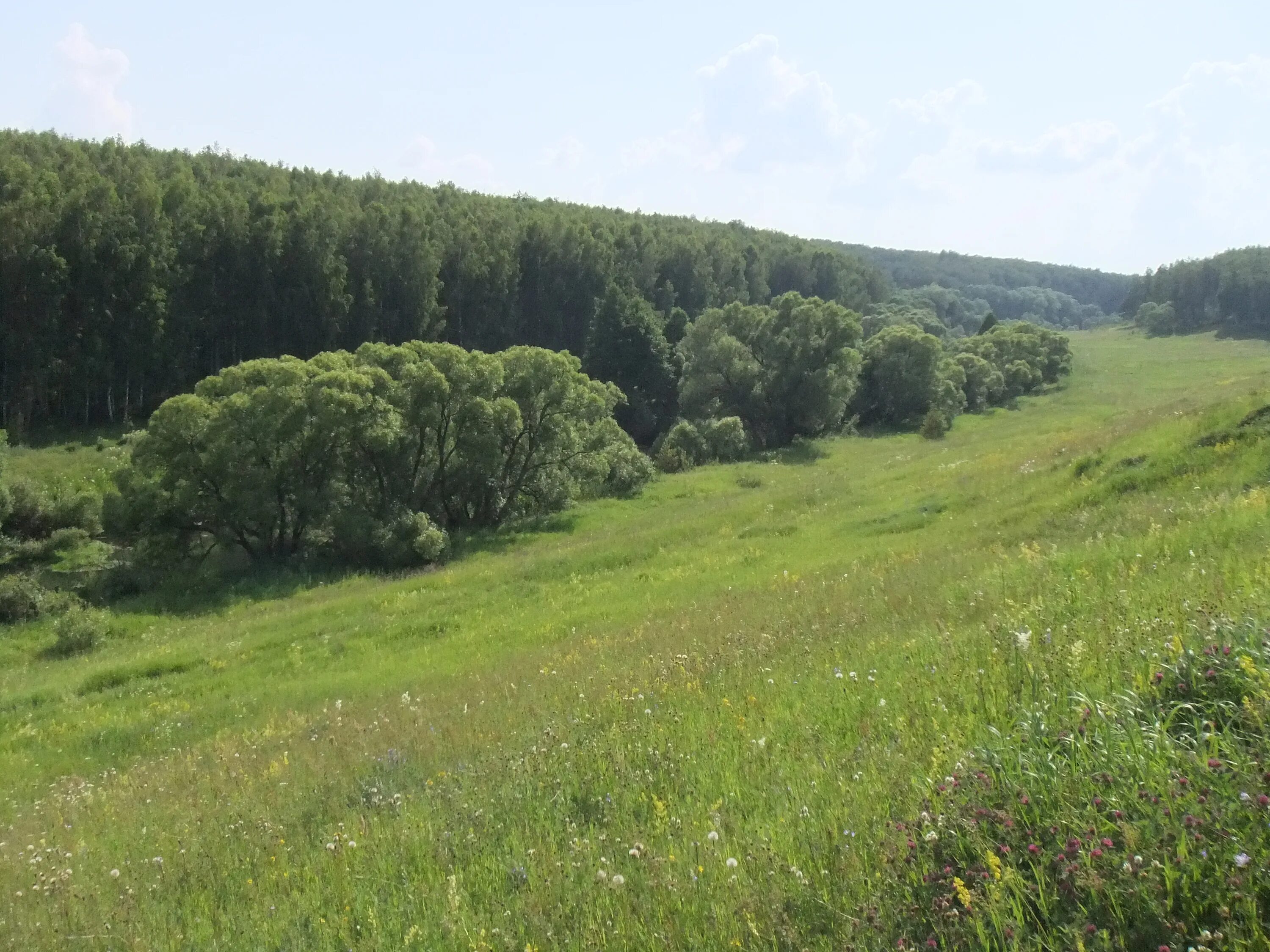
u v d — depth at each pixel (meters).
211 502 34.66
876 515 25.02
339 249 73.44
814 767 5.32
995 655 6.32
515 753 7.52
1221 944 2.79
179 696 17.83
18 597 29.16
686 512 35.34
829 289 123.94
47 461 53.09
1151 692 4.58
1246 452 16.12
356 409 34.38
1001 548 14.66
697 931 3.71
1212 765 3.69
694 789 5.57
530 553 31.53
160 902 5.98
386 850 5.81
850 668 7.82
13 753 15.04
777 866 3.95
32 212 57.53
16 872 7.58
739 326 65.00
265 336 69.75
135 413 65.06
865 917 3.35
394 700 13.38
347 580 32.16
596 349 68.19
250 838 7.07
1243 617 5.22
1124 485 17.41
